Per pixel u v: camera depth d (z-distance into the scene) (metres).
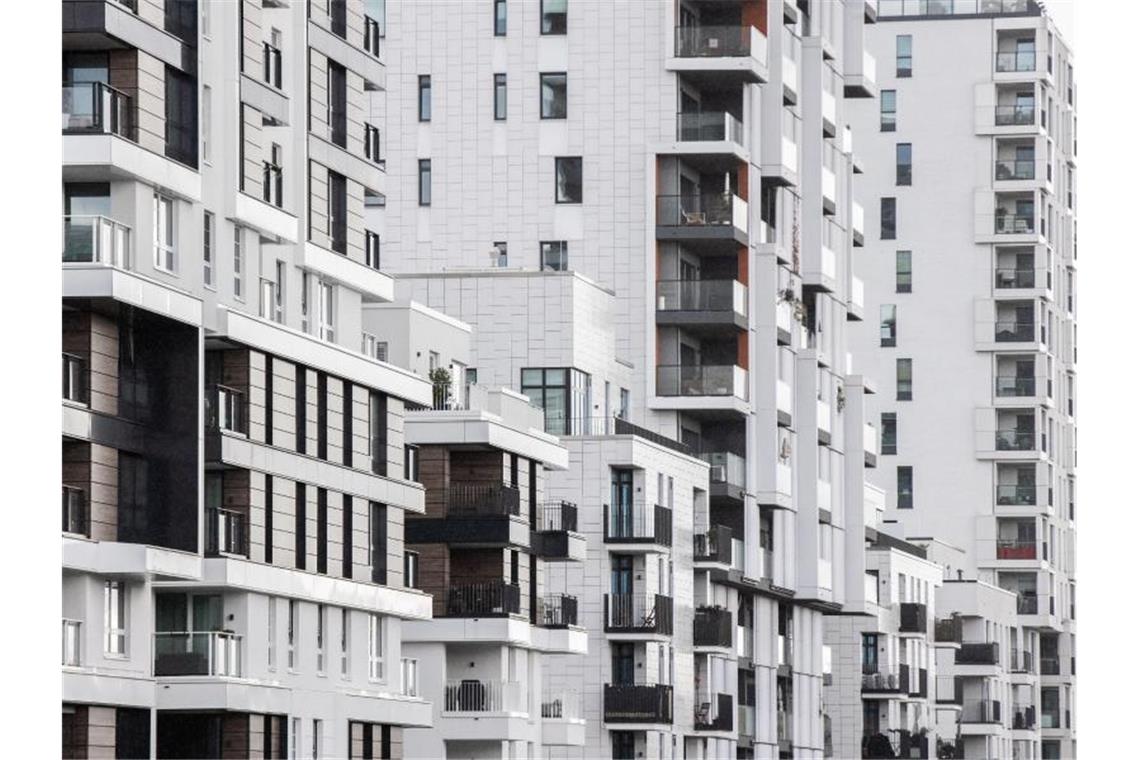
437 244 136.38
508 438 109.69
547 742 114.38
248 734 87.00
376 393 100.69
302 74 95.94
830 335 153.50
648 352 135.00
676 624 127.62
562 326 125.00
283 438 91.94
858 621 171.38
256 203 90.44
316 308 97.44
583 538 116.75
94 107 80.31
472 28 137.00
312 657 93.44
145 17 83.25
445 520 107.69
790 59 145.00
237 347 89.06
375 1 137.38
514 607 108.56
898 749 174.12
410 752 107.00
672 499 127.44
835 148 154.62
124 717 80.75
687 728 128.50
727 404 134.50
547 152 136.12
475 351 125.44
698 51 136.00
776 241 143.38
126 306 80.25
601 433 126.88
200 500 83.25
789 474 143.88
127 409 81.94
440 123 136.88
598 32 136.25
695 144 135.25
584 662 122.19
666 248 136.25
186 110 85.94
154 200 83.38
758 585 139.38
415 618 102.56
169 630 88.31
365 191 103.56
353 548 97.44
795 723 148.25
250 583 87.94
